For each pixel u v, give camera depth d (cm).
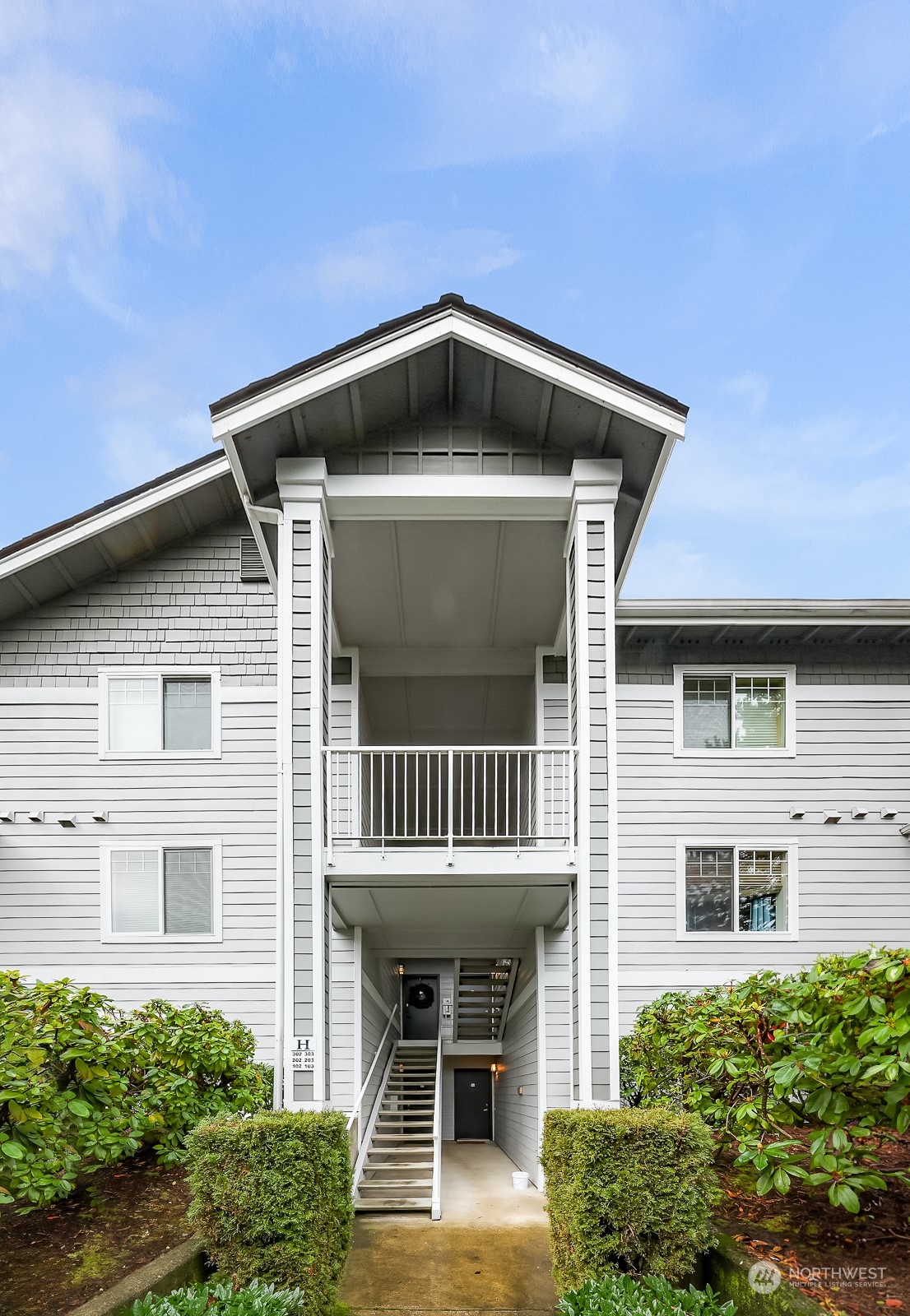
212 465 1120
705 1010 676
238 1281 543
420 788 1548
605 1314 453
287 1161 562
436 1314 637
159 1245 563
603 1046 764
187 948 1116
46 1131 530
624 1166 555
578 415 825
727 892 1135
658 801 1147
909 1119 468
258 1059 1086
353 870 822
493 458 856
